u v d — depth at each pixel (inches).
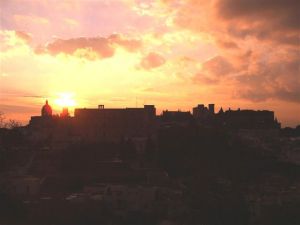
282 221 3663.9
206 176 4697.3
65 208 3597.4
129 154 6102.4
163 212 3774.6
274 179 5098.4
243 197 4025.6
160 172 5088.6
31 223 3467.0
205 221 3720.5
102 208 3686.0
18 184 4170.8
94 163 5408.5
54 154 5664.4
